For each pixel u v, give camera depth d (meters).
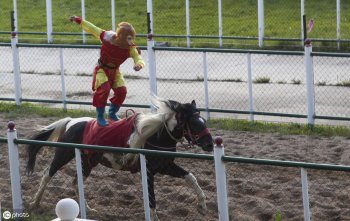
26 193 11.52
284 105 17.83
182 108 9.96
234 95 19.16
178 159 13.28
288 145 14.38
